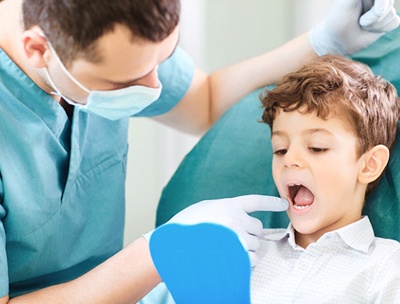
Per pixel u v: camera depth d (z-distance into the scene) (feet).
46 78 3.21
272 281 3.47
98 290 3.31
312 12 5.33
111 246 4.02
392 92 3.65
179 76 4.28
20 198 3.40
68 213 3.67
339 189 3.38
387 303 3.18
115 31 2.72
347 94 3.40
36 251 3.54
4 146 3.36
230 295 2.69
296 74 3.55
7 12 3.41
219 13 5.64
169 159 5.87
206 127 4.64
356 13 3.79
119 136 4.00
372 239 3.45
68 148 3.67
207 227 2.56
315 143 3.37
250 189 4.02
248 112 4.19
